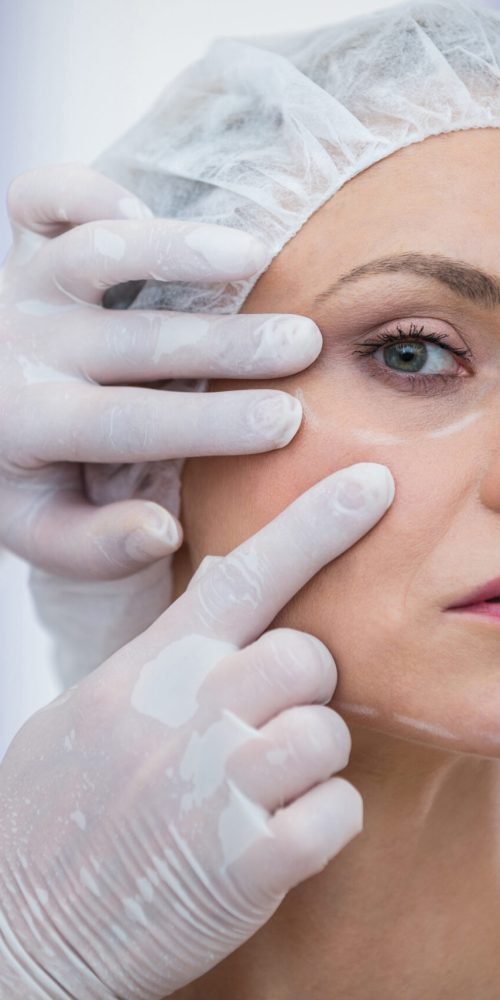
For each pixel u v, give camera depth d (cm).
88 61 215
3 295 120
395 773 112
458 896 115
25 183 119
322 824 94
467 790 114
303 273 105
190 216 117
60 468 124
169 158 121
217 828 96
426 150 103
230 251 102
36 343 117
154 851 99
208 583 104
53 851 102
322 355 104
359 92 107
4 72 214
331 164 105
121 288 125
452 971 115
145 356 110
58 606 138
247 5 208
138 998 104
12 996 103
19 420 115
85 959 102
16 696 218
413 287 99
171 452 108
